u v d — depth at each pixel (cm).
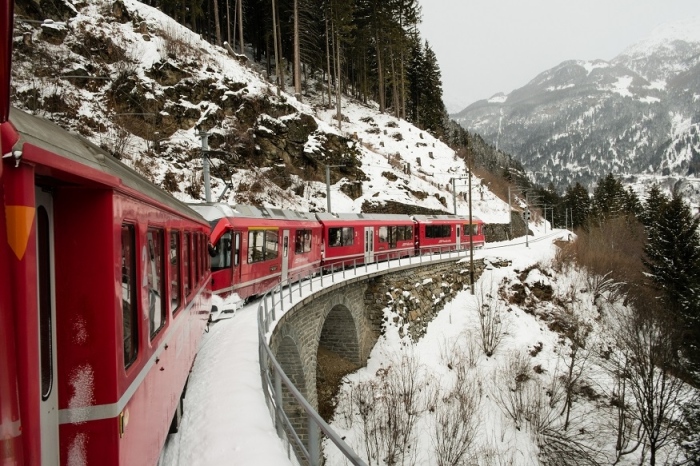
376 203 4391
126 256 423
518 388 2892
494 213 6638
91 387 354
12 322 255
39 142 285
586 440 2638
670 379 2808
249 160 3388
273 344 1316
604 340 3750
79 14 3012
